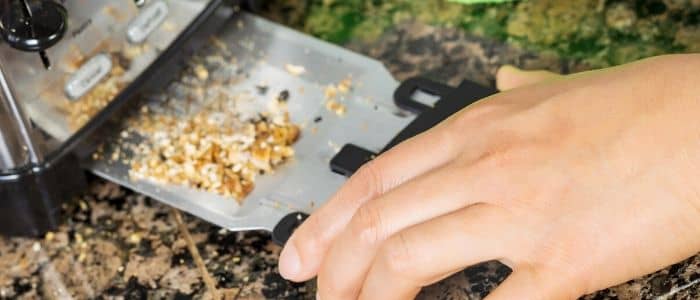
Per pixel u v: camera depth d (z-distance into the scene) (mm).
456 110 586
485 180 511
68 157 576
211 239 578
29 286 568
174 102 617
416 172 529
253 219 567
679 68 528
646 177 504
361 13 670
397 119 601
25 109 545
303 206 569
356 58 631
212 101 616
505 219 503
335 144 593
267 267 565
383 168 532
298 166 586
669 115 514
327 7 675
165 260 572
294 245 531
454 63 638
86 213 594
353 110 606
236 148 594
